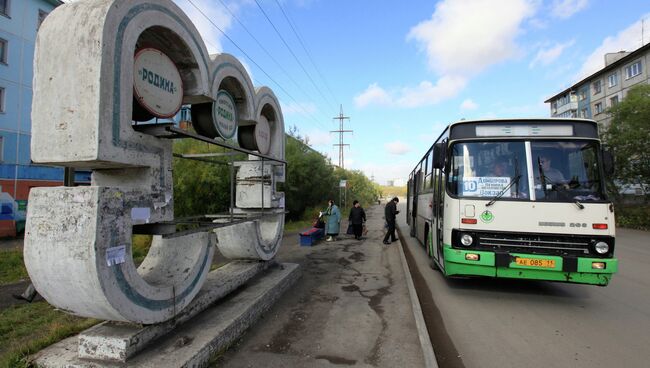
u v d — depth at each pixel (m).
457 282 7.44
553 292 6.75
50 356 3.37
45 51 3.28
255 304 4.94
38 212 3.16
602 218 5.47
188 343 3.62
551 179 5.80
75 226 3.02
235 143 15.17
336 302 5.84
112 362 3.22
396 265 8.95
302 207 22.94
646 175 21.34
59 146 3.19
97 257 2.96
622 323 5.19
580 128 6.04
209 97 4.73
